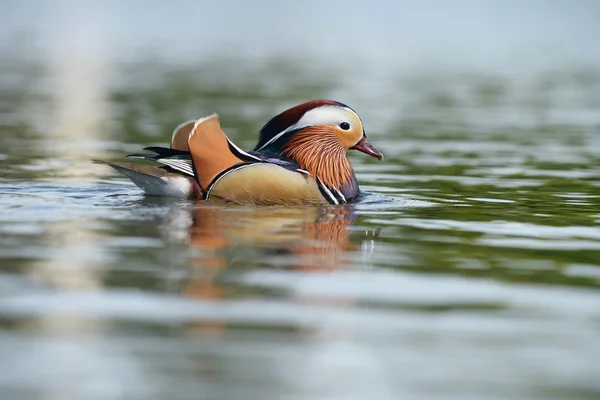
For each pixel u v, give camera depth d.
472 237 11.79
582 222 12.96
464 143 22.02
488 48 56.25
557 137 23.30
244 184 13.23
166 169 13.45
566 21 78.88
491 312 8.60
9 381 6.79
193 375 6.98
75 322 8.01
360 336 7.89
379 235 11.76
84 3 81.44
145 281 9.23
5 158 18.38
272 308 8.53
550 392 6.86
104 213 12.50
